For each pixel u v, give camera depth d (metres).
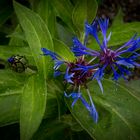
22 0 0.51
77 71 0.32
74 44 0.31
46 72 0.33
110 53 0.31
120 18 0.51
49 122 0.40
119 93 0.35
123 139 0.33
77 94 0.31
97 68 0.31
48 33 0.33
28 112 0.31
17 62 0.34
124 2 0.92
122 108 0.35
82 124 0.33
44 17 0.41
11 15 0.52
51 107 0.37
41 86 0.32
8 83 0.36
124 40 0.37
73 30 0.41
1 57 0.36
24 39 0.38
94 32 0.32
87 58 0.33
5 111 0.35
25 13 0.33
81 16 0.39
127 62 0.31
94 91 0.35
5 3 0.49
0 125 0.35
